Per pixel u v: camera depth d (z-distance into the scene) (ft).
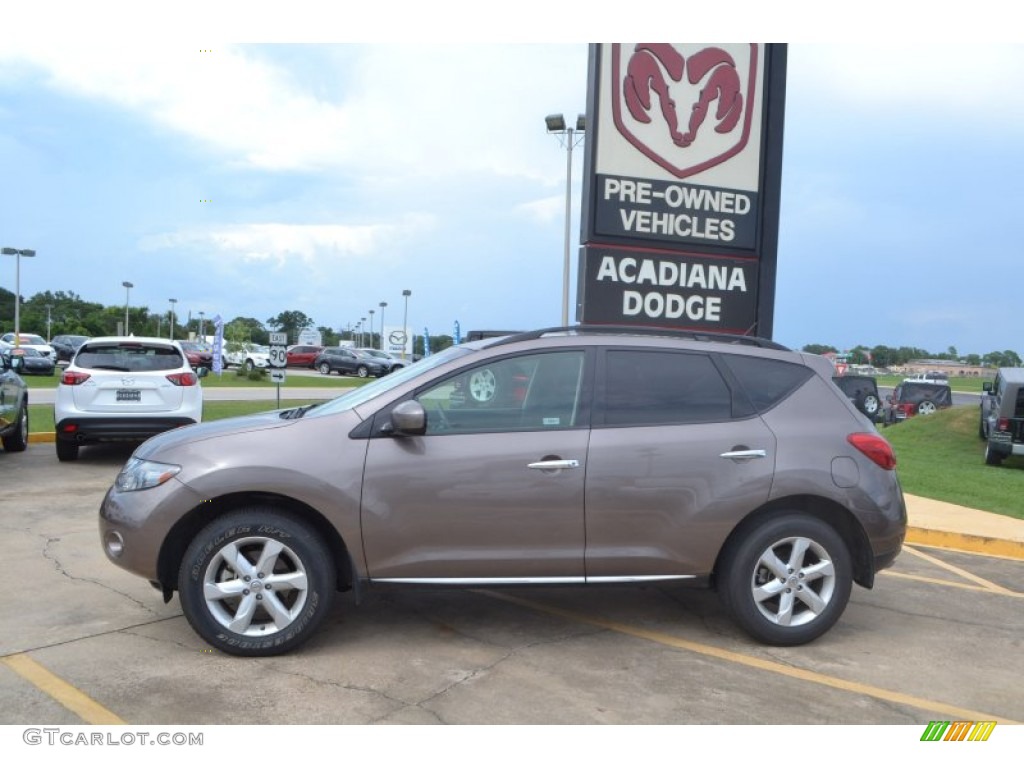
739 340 17.53
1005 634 18.13
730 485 16.12
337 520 15.25
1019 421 50.24
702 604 19.40
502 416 16.03
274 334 58.29
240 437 15.53
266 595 15.26
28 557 21.74
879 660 16.28
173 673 14.57
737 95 34.27
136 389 36.40
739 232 34.65
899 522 16.85
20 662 14.93
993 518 29.86
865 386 45.85
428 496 15.43
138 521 15.08
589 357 16.57
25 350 113.39
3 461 38.63
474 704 13.67
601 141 33.06
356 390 17.70
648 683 14.74
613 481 15.80
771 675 15.30
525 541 15.72
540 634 17.12
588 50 33.01
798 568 16.55
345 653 15.74
